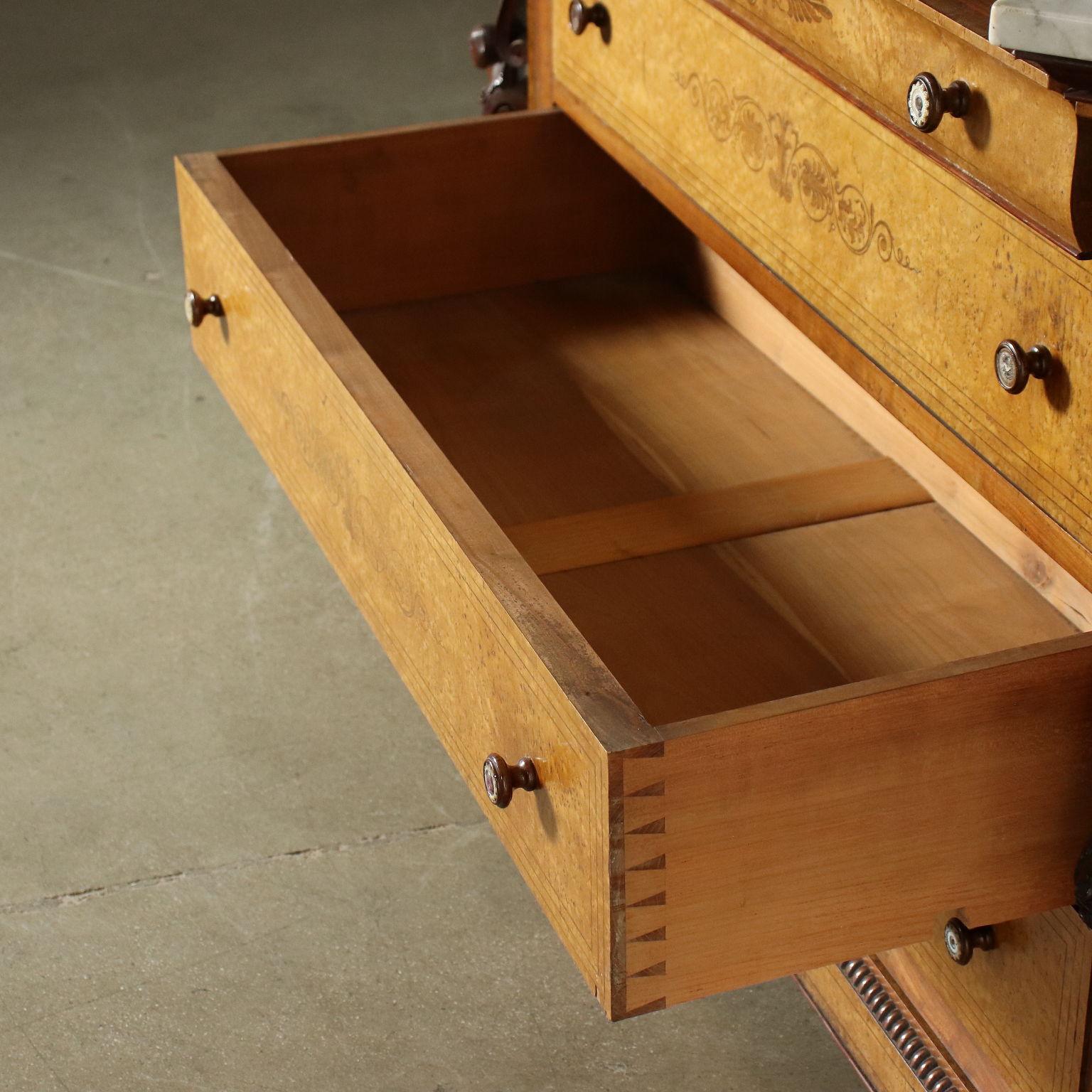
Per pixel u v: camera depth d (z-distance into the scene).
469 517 0.93
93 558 2.11
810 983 1.44
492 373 1.45
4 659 1.93
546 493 1.29
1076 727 0.84
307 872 1.62
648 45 1.26
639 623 1.13
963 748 0.82
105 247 2.93
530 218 1.55
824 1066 1.40
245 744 1.80
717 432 1.37
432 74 3.69
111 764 1.77
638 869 0.78
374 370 1.07
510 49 1.69
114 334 2.64
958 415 0.96
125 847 1.66
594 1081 1.39
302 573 2.09
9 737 1.81
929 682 0.79
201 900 1.59
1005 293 0.89
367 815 1.70
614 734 0.76
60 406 2.45
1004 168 0.86
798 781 0.79
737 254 1.18
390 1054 1.42
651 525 1.24
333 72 3.70
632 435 1.36
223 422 2.41
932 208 0.94
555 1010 1.46
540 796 0.86
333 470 1.12
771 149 1.11
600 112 1.37
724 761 0.77
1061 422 0.87
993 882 0.88
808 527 1.24
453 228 1.53
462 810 1.71
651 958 0.81
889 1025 1.25
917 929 0.88
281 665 1.92
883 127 0.97
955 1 0.88
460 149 1.49
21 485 2.26
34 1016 1.46
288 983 1.49
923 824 0.84
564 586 1.17
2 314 2.70
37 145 3.32
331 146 1.45
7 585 2.06
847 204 1.03
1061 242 0.83
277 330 1.18
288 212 1.47
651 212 1.59
